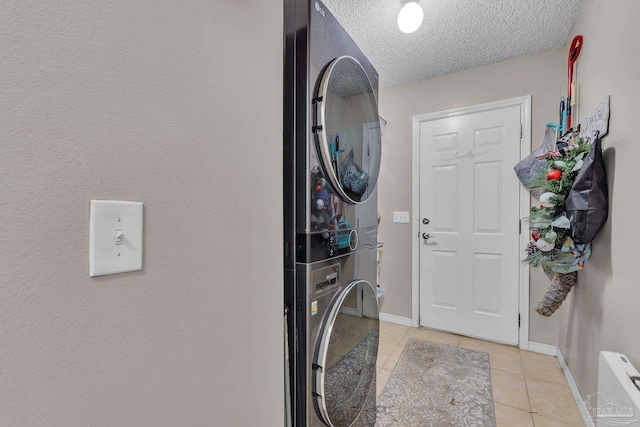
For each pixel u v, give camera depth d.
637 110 1.12
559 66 2.23
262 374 0.78
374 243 1.39
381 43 2.18
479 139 2.52
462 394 1.77
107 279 0.46
